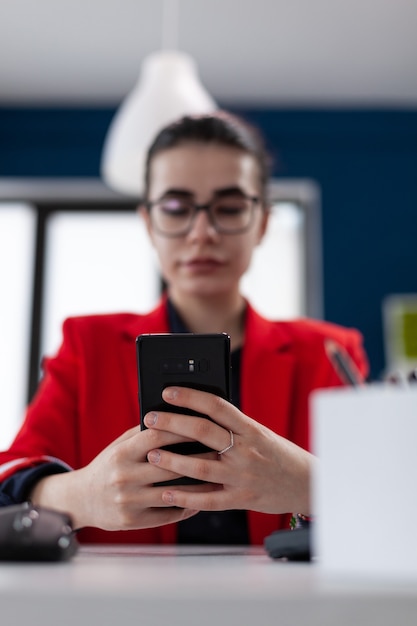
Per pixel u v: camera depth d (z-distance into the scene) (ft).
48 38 10.02
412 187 11.87
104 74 10.94
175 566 1.90
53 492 2.84
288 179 11.78
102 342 4.18
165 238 4.09
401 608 1.16
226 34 9.91
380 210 11.82
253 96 11.63
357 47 10.23
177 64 7.48
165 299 4.41
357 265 11.70
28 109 11.80
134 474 2.51
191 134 4.08
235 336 4.36
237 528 3.71
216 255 4.02
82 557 2.31
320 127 11.86
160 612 1.15
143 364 2.43
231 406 2.43
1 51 10.35
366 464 1.38
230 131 4.13
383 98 11.67
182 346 2.43
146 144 7.10
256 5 9.28
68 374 4.13
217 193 4.01
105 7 9.33
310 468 2.61
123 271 12.12
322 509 1.42
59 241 12.25
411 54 10.40
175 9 9.34
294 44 10.16
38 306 11.93
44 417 3.94
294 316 11.93
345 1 9.20
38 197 12.26
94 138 11.79
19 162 11.77
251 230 4.12
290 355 4.19
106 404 4.02
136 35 9.96
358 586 1.31
